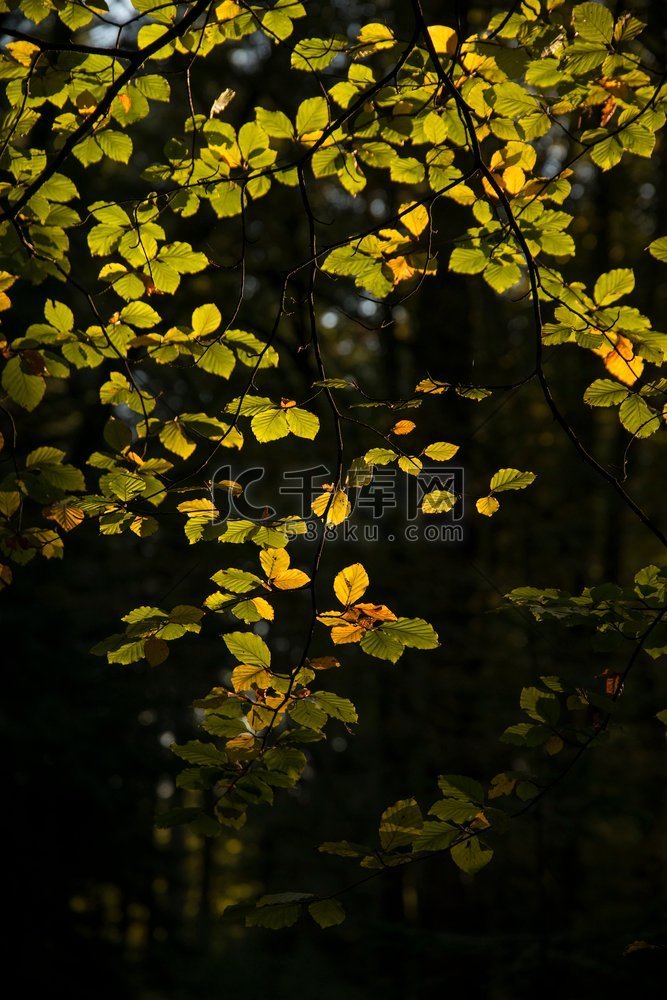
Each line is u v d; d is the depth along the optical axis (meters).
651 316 10.20
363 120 2.63
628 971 5.70
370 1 9.17
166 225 10.07
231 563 9.27
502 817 2.28
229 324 2.54
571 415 10.03
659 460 10.65
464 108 2.37
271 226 10.50
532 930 8.01
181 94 10.18
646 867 9.23
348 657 9.56
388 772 9.78
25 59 2.51
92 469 9.80
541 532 9.38
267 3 2.57
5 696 8.12
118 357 2.54
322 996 11.34
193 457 9.15
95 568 9.79
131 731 9.17
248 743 2.38
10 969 8.08
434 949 6.45
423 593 9.05
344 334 11.12
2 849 8.14
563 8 2.52
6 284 2.57
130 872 8.95
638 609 2.37
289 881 12.45
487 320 11.21
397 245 2.66
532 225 2.63
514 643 9.22
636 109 2.55
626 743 8.46
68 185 2.52
